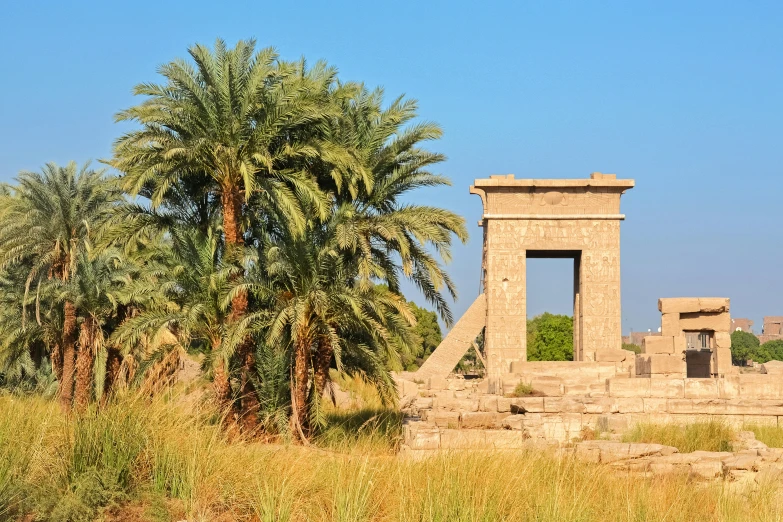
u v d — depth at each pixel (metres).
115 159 24.98
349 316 23.86
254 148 24.05
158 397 14.94
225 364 22.95
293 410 23.39
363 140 26.72
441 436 19.20
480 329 51.78
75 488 12.55
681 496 15.22
